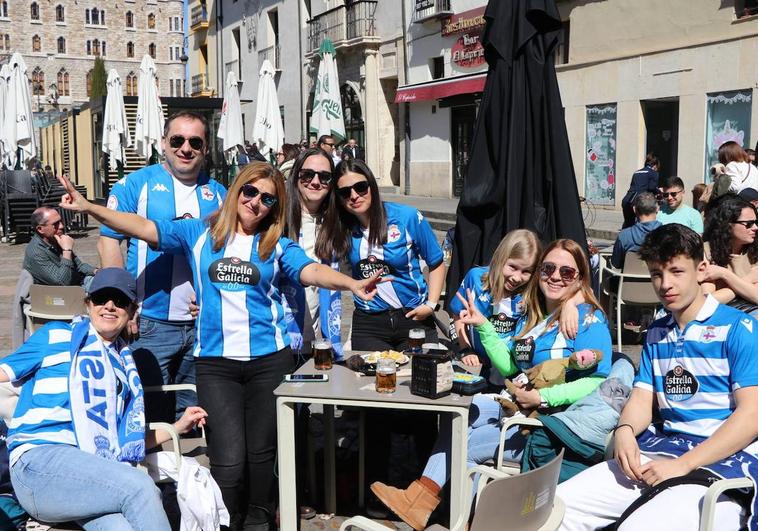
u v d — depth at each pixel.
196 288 3.82
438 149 25.44
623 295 7.33
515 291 4.18
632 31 18.14
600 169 19.50
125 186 4.21
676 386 3.34
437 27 24.61
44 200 18.05
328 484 4.28
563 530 3.24
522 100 4.92
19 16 94.06
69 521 3.22
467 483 3.21
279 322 3.89
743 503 3.01
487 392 4.34
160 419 4.25
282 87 35.19
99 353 3.39
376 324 4.76
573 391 3.65
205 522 3.50
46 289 5.83
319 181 4.47
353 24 28.42
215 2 42.66
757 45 15.38
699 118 16.75
